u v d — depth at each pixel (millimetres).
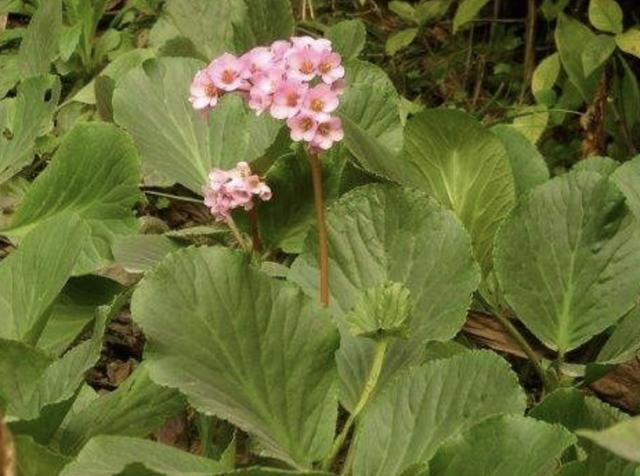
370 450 633
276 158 855
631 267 763
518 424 586
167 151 924
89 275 867
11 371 660
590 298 771
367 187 761
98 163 868
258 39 1080
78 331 844
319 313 656
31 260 754
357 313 644
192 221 1130
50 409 616
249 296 651
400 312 636
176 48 1113
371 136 855
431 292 732
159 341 630
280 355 647
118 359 957
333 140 691
